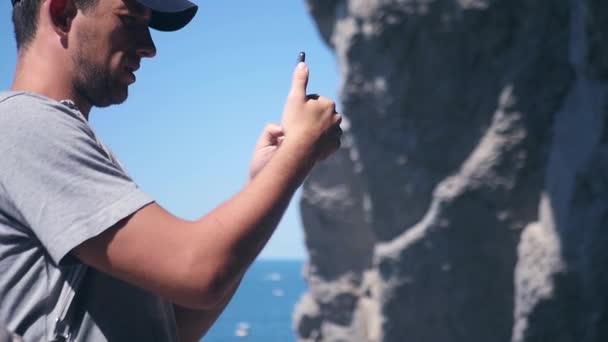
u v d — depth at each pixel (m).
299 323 25.59
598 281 13.52
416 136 19.58
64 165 1.08
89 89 1.24
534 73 17.00
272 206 1.13
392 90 19.67
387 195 20.77
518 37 17.64
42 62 1.23
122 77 1.26
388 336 19.61
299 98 1.25
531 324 15.18
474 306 18.00
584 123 14.84
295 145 1.19
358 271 24.39
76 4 1.22
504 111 17.44
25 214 1.07
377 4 19.62
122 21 1.23
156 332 1.20
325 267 25.06
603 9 13.15
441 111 19.08
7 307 1.09
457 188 17.88
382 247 19.83
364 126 21.00
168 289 1.07
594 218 13.83
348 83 21.00
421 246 18.61
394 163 20.33
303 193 24.94
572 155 14.95
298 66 1.29
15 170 1.08
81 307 1.12
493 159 17.38
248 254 1.11
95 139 1.17
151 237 1.07
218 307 1.49
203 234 1.08
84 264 1.12
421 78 19.33
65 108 1.14
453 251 17.98
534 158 17.08
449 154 19.23
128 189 1.10
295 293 189.12
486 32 17.94
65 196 1.07
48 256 1.12
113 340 1.13
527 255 15.70
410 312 19.05
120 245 1.07
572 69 16.55
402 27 19.14
